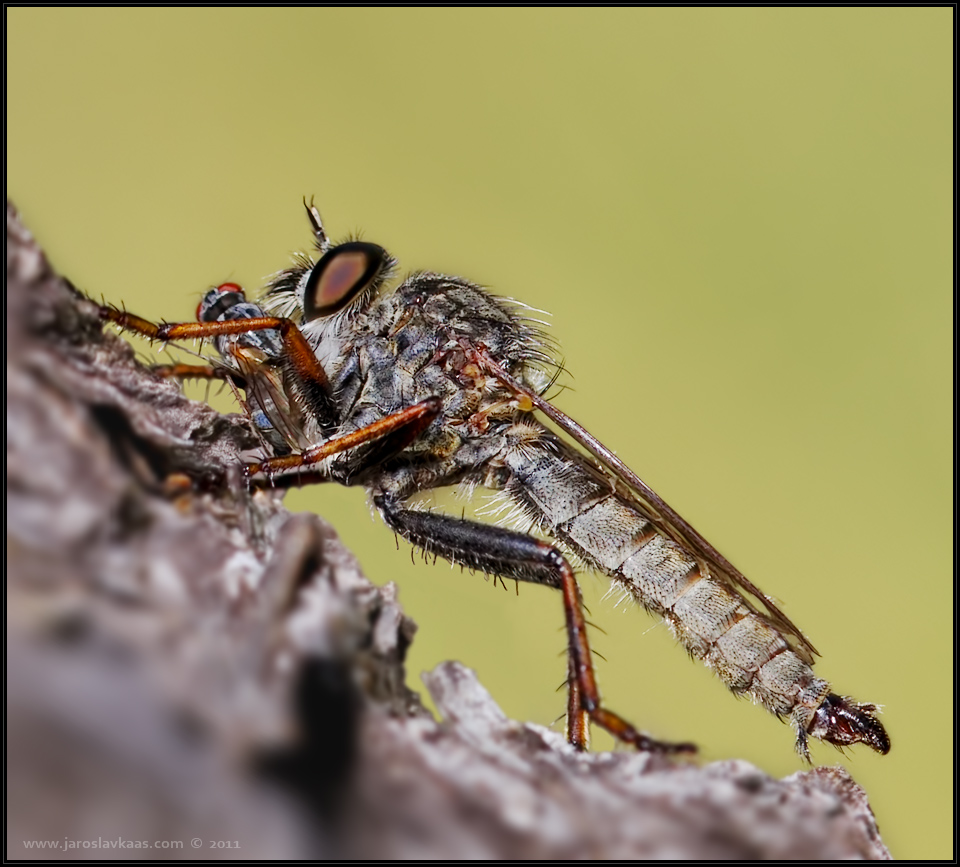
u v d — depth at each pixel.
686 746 0.05
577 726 0.06
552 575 0.07
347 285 0.08
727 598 0.08
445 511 0.08
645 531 0.08
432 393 0.08
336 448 0.06
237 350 0.07
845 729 0.08
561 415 0.08
